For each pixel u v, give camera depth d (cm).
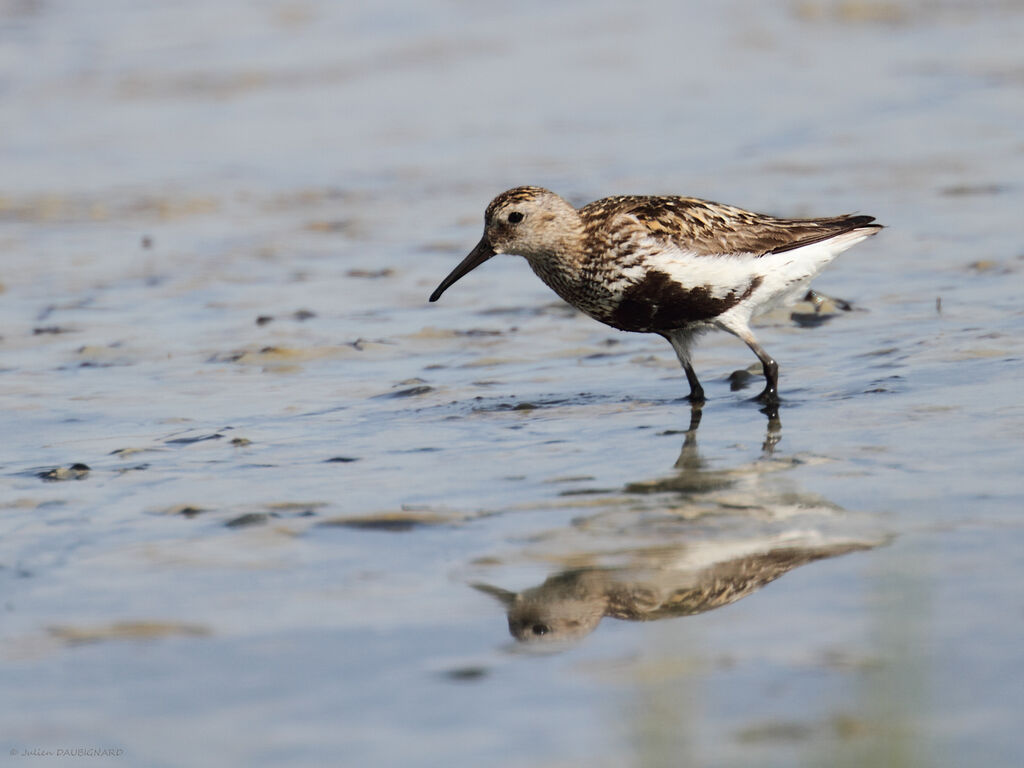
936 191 2136
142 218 2194
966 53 3170
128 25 3628
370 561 855
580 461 1079
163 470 1085
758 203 2125
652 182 2314
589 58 3297
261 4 3853
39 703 670
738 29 3528
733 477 1014
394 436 1178
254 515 947
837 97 2870
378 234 2083
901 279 1684
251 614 774
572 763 598
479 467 1070
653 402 1276
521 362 1443
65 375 1429
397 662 706
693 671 671
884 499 935
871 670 666
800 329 1514
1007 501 912
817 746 597
